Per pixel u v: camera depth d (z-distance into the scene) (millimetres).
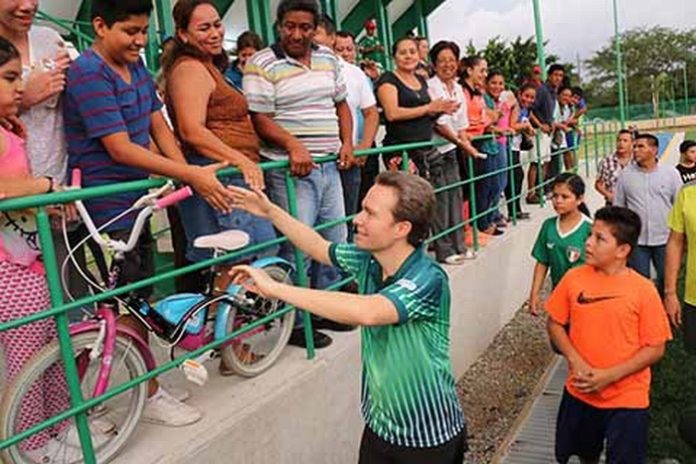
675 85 66750
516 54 36406
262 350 3076
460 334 4977
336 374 3230
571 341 3047
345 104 3621
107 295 2150
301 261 3107
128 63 2467
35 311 2225
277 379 2898
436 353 2129
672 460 3211
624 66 67500
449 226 5102
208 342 2748
